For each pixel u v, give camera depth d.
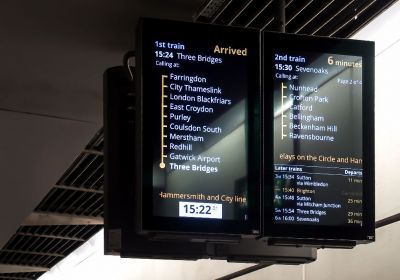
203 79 4.15
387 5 5.11
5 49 5.46
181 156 4.05
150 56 4.12
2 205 9.27
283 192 4.08
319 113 4.20
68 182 9.05
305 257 4.41
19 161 7.90
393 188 5.14
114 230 4.44
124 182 4.52
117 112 4.64
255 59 4.21
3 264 13.59
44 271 14.26
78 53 5.53
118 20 5.05
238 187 4.06
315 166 4.14
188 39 4.17
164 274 10.02
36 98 6.38
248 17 5.09
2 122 6.94
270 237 4.02
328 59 4.27
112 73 4.71
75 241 11.93
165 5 4.87
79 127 7.07
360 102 4.26
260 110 4.16
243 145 4.12
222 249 4.33
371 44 4.33
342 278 5.73
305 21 5.14
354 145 4.21
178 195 4.00
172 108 4.10
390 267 5.10
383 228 5.21
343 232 4.09
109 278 12.07
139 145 4.03
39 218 10.43
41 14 4.98
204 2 4.81
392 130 5.21
